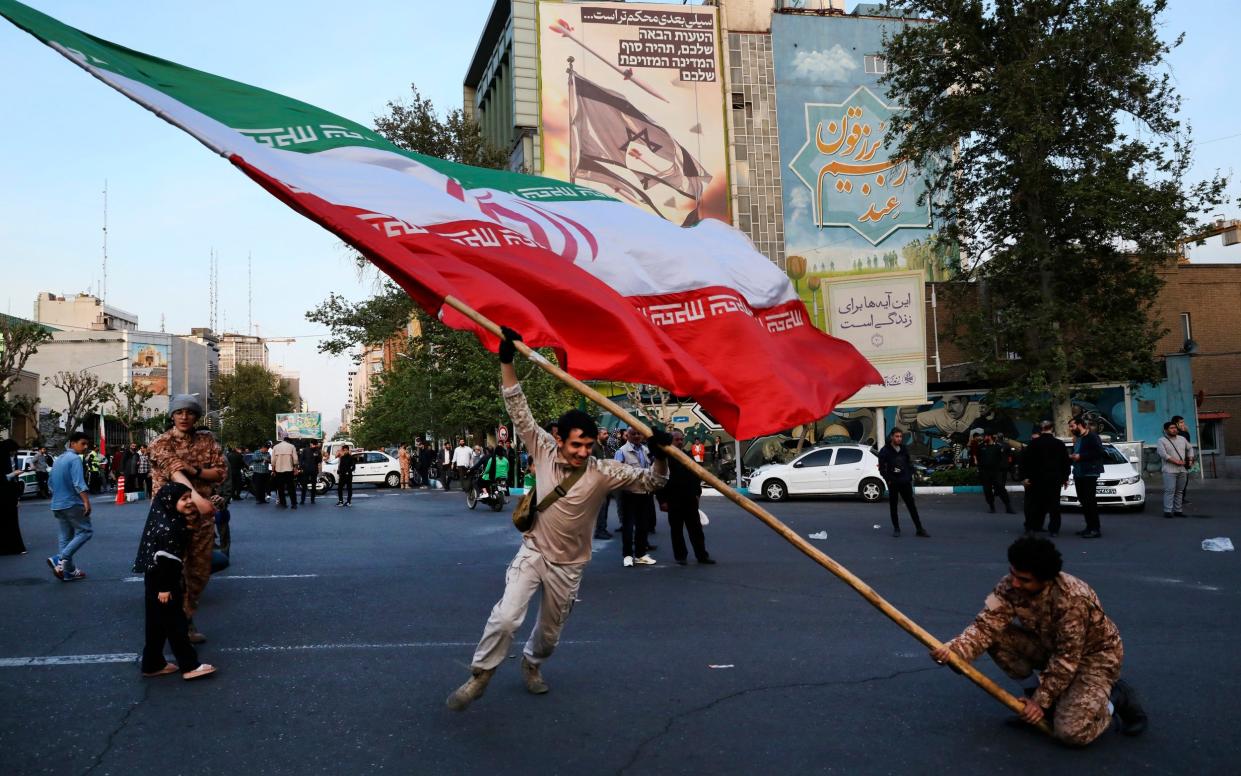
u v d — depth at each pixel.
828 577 9.68
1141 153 23.55
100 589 9.04
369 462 37.78
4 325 43.19
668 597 8.54
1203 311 34.66
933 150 25.28
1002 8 23.94
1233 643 6.46
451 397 34.66
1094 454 13.50
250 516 19.44
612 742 4.43
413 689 5.35
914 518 13.90
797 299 6.85
